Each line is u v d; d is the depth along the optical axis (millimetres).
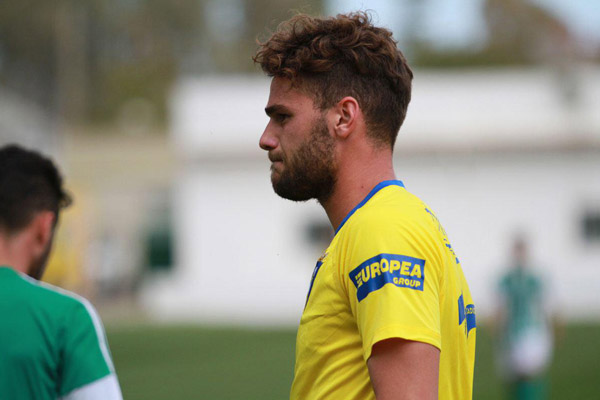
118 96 161750
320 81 8516
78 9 143875
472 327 8789
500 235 79812
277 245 80875
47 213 9172
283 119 8734
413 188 80812
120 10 157125
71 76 145375
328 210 8734
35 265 9125
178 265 85250
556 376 35719
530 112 81188
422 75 83500
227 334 54812
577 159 79562
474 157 80125
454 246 80000
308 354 8148
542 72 88500
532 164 79812
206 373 37125
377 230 7668
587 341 49031
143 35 161625
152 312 81375
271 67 8656
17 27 127000
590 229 79312
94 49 158750
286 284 80375
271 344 48688
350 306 7836
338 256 7973
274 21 9875
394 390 7238
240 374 36781
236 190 81500
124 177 106188
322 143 8500
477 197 80000
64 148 114312
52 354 8453
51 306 8617
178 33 165000
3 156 9211
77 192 88438
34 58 136000
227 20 169750
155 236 103688
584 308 76875
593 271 78438
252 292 80625
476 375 37031
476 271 79375
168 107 157750
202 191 81812
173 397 30734
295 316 75500
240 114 82250
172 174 105625
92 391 8453
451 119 81562
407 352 7270
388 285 7434
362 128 8492
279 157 8758
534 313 29297
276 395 31109
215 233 81688
